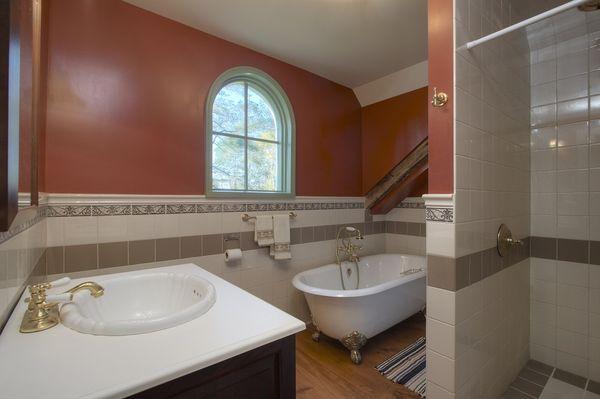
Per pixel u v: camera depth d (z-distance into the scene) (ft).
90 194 5.43
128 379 1.93
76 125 5.32
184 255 6.49
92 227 5.46
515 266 6.06
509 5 5.69
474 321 4.63
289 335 2.71
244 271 7.41
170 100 6.36
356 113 10.28
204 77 6.84
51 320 2.67
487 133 4.98
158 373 2.00
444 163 4.31
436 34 4.41
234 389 2.38
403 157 9.25
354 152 10.14
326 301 6.78
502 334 5.55
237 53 7.39
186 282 4.09
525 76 6.51
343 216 9.68
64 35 5.22
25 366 2.03
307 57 8.10
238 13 6.20
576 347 6.27
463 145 4.36
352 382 5.98
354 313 6.61
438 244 4.37
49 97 5.06
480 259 4.78
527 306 6.70
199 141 6.75
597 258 6.05
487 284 4.99
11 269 2.61
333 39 7.23
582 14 5.79
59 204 5.14
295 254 8.43
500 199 5.41
